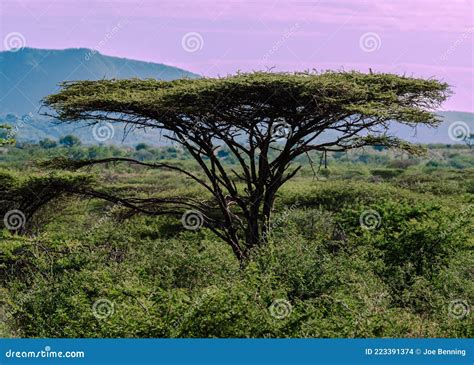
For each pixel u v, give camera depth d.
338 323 9.48
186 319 9.23
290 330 9.26
